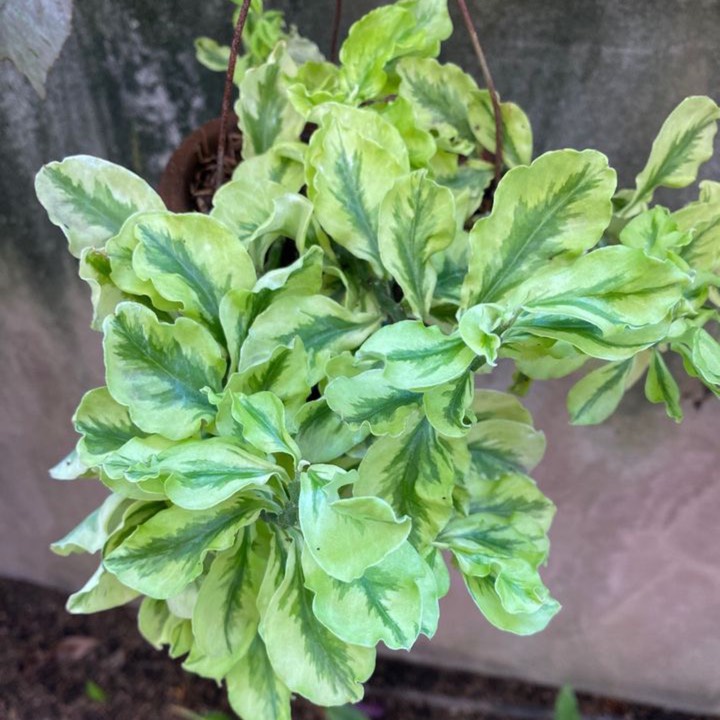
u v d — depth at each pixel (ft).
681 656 2.72
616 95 1.56
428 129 1.36
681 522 2.26
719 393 1.09
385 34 1.21
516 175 0.99
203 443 0.99
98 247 1.18
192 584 1.22
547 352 1.09
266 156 1.28
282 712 1.17
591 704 3.01
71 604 1.16
